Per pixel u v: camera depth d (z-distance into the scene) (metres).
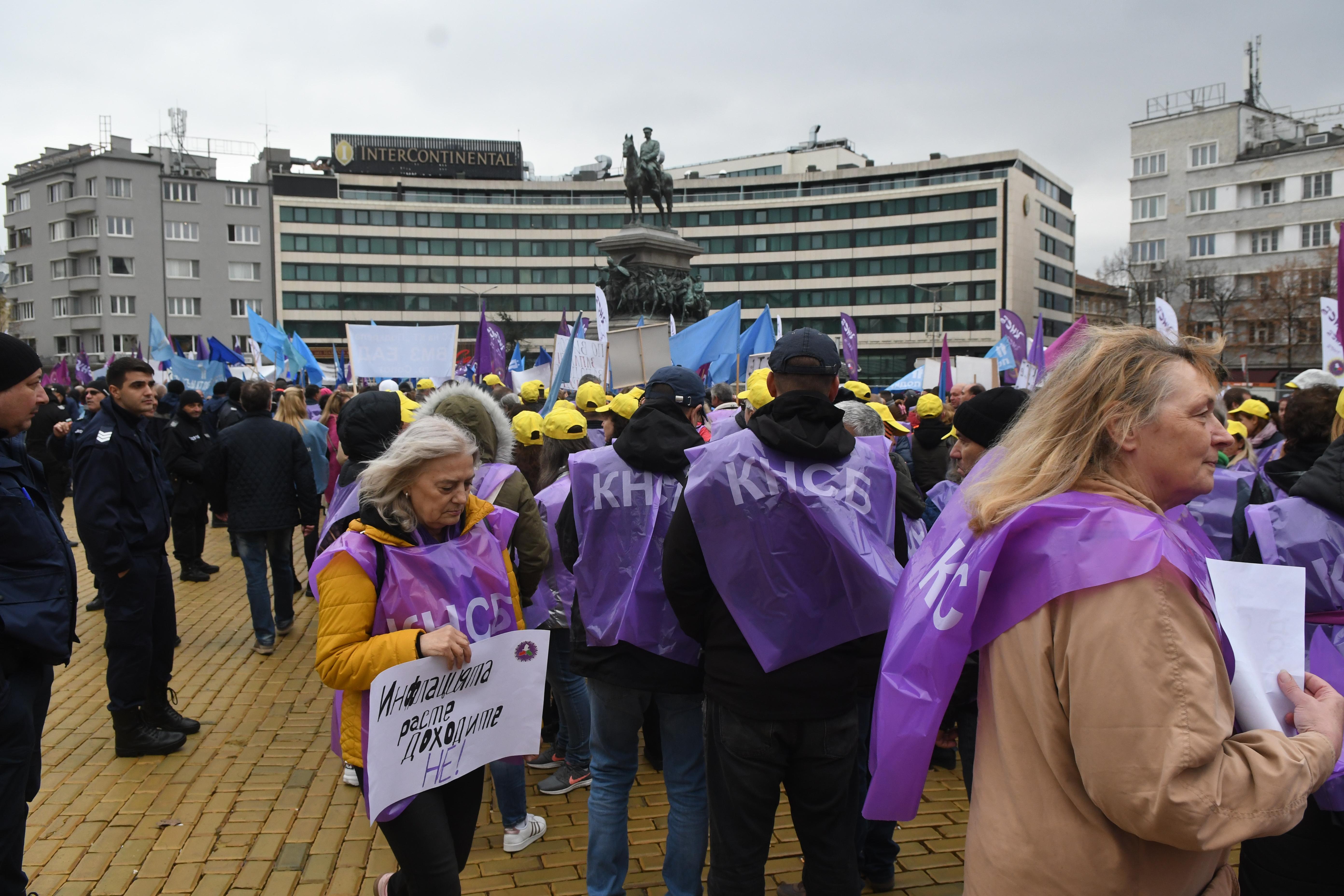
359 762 2.44
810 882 2.59
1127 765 1.38
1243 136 59.31
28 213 72.00
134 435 4.68
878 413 4.64
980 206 70.44
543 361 17.50
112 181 69.06
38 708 3.08
